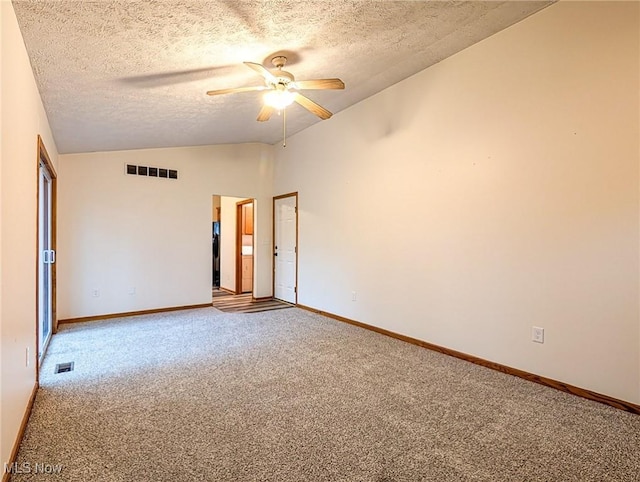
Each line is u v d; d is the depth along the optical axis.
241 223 7.41
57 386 2.71
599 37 2.53
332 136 5.14
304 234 5.79
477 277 3.30
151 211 5.40
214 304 6.15
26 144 2.26
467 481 1.67
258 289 6.56
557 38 2.74
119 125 4.01
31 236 2.46
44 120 3.18
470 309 3.36
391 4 2.52
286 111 4.86
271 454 1.87
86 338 4.02
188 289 5.74
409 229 3.97
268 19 2.47
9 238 1.77
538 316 2.86
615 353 2.45
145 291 5.35
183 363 3.23
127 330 4.38
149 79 3.02
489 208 3.21
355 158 4.73
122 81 2.96
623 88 2.42
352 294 4.77
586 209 2.60
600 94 2.52
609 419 2.26
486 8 2.73
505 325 3.08
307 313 5.44
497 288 3.14
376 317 4.39
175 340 3.96
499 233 3.13
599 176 2.53
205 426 2.15
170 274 5.57
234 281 7.50
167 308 5.54
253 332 4.32
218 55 2.86
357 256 4.70
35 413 2.29
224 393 2.61
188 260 5.73
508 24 3.00
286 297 6.33
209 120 4.53
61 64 2.49
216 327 4.55
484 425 2.18
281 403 2.46
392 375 2.98
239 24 2.47
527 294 2.94
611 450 1.92
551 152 2.79
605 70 2.50
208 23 2.36
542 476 1.71
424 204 3.80
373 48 3.21
